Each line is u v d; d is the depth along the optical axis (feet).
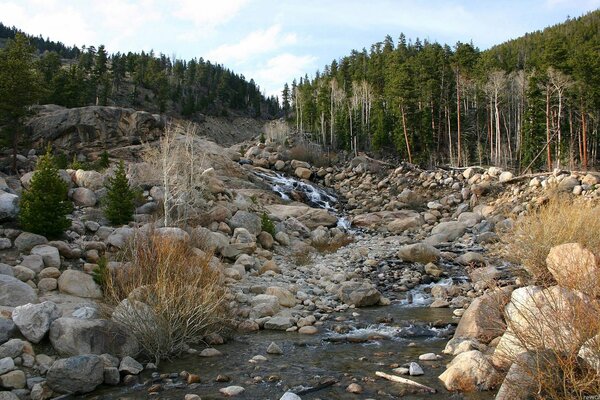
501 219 76.59
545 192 82.28
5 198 42.06
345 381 23.20
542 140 148.66
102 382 23.31
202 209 61.62
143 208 56.75
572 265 22.81
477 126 185.98
